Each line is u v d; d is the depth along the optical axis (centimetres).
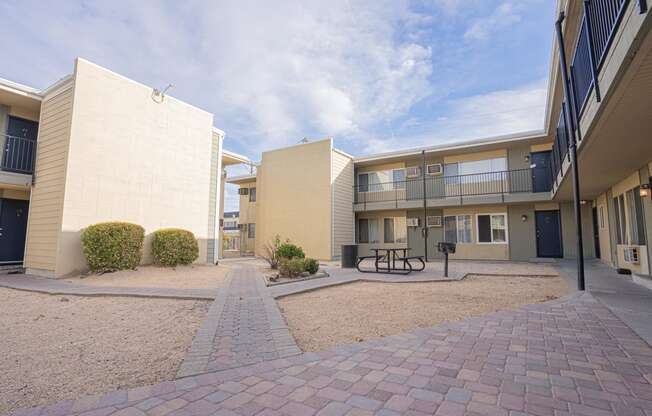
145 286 741
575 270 953
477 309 508
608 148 594
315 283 755
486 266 1161
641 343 331
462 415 206
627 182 834
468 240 1520
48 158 945
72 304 568
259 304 544
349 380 259
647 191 690
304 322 447
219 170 1373
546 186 1384
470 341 349
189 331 410
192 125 1242
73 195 885
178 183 1177
